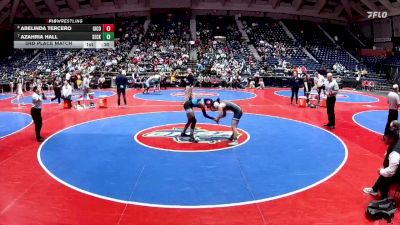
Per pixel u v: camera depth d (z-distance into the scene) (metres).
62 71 30.23
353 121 13.72
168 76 28.72
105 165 7.93
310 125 12.72
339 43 39.66
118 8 40.78
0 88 27.36
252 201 5.92
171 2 39.59
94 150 9.24
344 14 42.88
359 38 42.22
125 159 8.37
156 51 33.69
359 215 5.42
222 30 38.28
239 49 34.84
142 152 8.97
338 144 9.94
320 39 39.62
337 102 19.91
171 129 11.85
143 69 29.92
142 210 5.59
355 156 8.71
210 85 28.84
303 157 8.59
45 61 34.06
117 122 13.23
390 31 38.56
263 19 41.91
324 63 34.16
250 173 7.35
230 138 10.18
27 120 14.27
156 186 6.61
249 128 12.07
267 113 15.42
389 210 5.28
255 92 25.19
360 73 31.42
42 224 5.14
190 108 10.06
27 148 9.53
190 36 36.34
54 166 7.90
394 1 34.22
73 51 35.12
